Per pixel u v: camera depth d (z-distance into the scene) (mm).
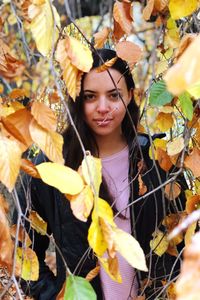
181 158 1212
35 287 1502
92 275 1162
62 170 936
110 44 1556
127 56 1168
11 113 993
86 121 1370
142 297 1299
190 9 1081
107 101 1313
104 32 1336
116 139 1429
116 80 1304
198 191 1336
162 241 1339
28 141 957
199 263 404
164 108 1251
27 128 958
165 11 1206
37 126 945
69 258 1405
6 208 1100
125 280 1395
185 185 1402
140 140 1435
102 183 1388
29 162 944
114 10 1235
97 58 1287
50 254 2678
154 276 1375
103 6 3119
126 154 1437
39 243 1514
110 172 1419
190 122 1240
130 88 1375
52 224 1438
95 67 1285
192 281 400
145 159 1415
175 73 418
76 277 945
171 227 1329
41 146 939
